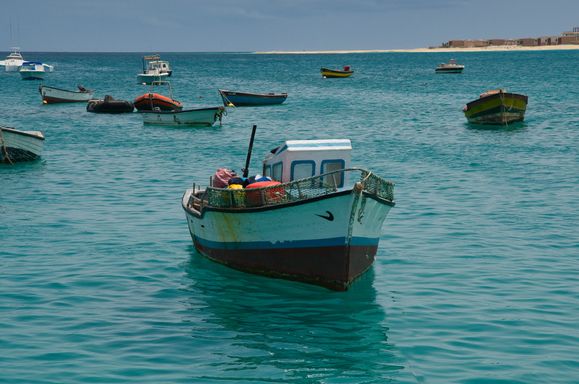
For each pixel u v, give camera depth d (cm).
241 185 1584
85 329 1231
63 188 2633
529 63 18775
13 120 5500
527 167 3030
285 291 1454
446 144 3872
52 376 1040
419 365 1092
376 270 1595
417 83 10956
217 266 1636
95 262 1658
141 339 1192
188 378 1045
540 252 1719
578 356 1118
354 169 1414
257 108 6681
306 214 1424
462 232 1922
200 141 4166
